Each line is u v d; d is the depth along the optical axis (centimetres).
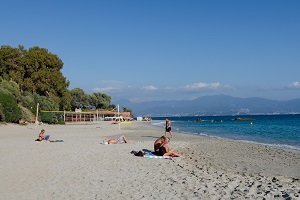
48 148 2417
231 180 1329
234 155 2292
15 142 2939
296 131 5356
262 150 2614
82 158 1906
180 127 7394
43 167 1605
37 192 1136
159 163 1766
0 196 1086
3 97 5784
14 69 8456
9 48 8506
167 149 2039
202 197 1055
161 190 1153
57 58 9038
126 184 1252
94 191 1147
